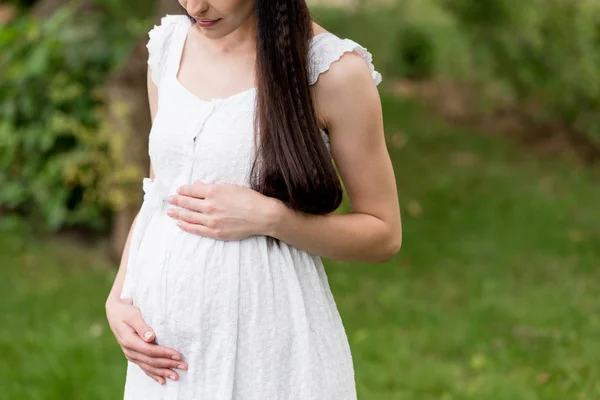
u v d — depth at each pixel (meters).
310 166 2.21
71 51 7.77
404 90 15.87
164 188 2.45
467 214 9.38
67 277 7.11
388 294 7.04
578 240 8.51
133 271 2.49
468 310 6.70
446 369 5.46
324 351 2.35
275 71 2.22
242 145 2.29
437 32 15.22
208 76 2.40
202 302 2.30
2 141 7.75
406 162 11.51
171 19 2.61
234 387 2.29
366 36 14.12
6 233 8.03
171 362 2.33
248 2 2.26
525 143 12.54
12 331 5.88
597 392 4.99
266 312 2.29
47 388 4.95
